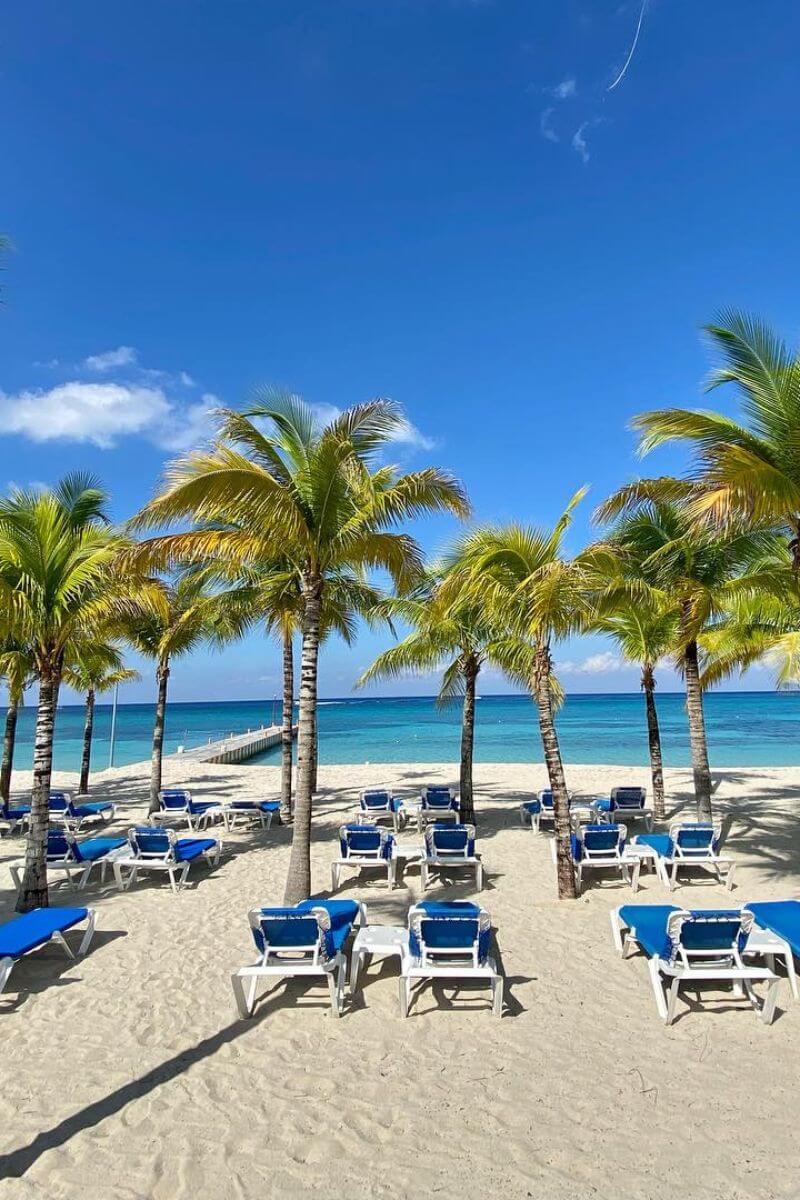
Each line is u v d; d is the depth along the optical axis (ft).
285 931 17.29
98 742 152.76
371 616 44.73
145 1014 17.11
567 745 120.98
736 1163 11.30
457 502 26.71
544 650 27.12
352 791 59.06
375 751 114.42
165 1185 10.98
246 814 44.60
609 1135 12.07
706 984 18.38
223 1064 14.67
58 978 19.43
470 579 27.48
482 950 17.69
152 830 29.30
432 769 74.79
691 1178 10.96
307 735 25.95
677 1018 16.47
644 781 62.75
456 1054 14.96
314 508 25.95
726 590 33.50
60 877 31.07
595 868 31.22
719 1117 12.54
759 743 118.62
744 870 30.45
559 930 22.72
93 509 28.66
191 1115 12.84
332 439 24.16
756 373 22.91
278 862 33.71
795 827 39.93
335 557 26.86
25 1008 17.52
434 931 17.38
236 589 42.04
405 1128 12.39
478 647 42.37
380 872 30.96
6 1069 14.56
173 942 22.31
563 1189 10.75
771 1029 15.81
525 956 20.49
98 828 44.24
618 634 44.42
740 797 52.13
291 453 27.20
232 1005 17.56
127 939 22.63
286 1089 13.69
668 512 35.42
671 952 16.66
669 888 27.73
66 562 26.76
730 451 21.42
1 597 24.39
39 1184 11.00
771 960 17.90
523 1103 13.09
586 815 42.01
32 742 152.87
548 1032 15.88
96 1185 10.98
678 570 36.04
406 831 40.65
